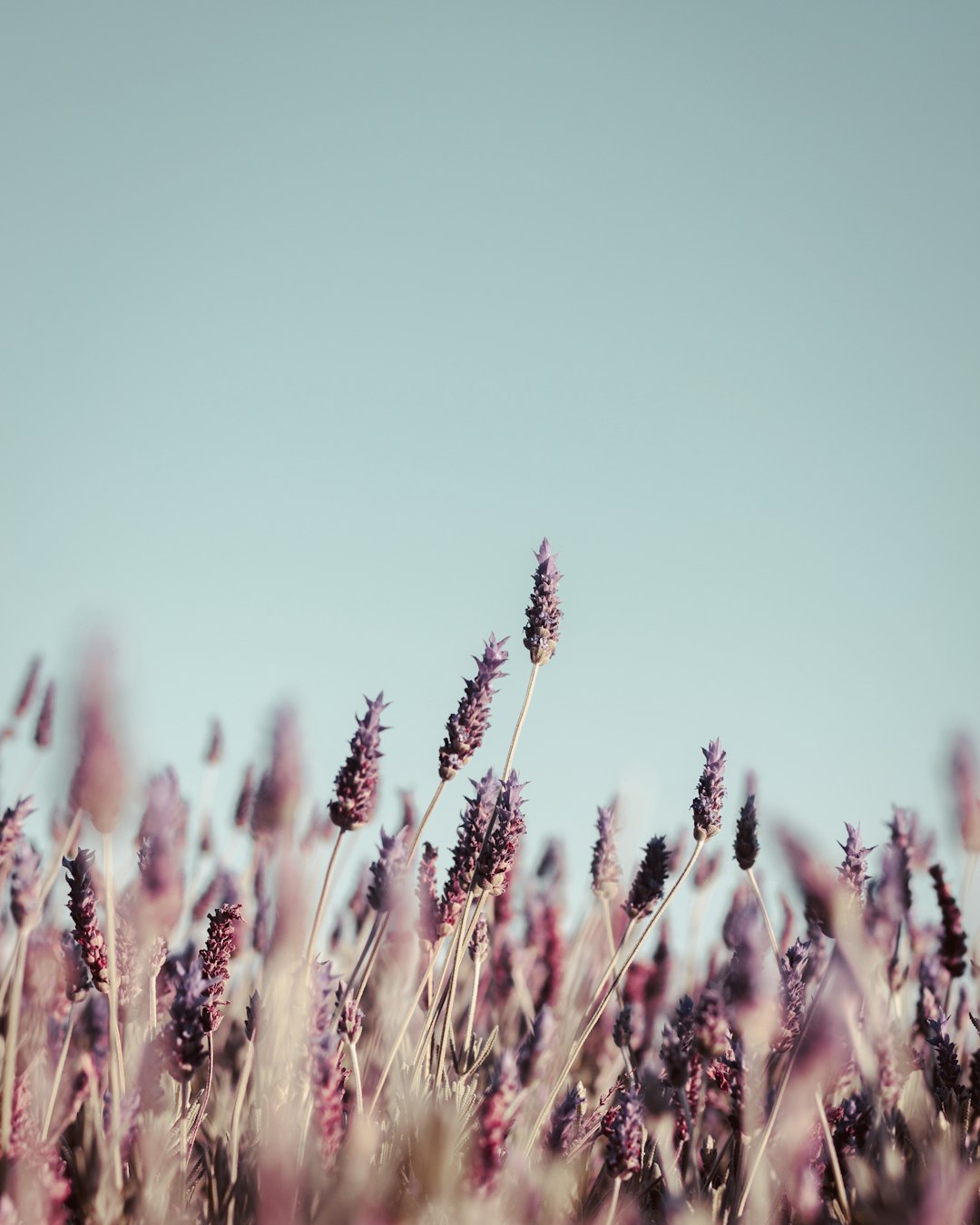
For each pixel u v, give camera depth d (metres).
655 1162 0.92
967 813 0.92
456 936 0.92
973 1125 0.91
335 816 0.89
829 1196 0.87
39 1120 0.87
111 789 0.80
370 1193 0.82
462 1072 0.93
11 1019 0.83
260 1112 0.88
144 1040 0.89
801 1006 0.88
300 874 0.89
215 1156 0.89
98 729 0.79
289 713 0.95
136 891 0.86
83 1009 0.96
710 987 0.87
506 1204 0.84
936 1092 0.92
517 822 0.92
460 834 0.92
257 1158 0.86
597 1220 0.89
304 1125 0.84
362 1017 0.89
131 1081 0.89
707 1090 0.94
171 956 0.96
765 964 0.84
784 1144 0.87
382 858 0.91
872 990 0.86
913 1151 0.90
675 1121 0.94
